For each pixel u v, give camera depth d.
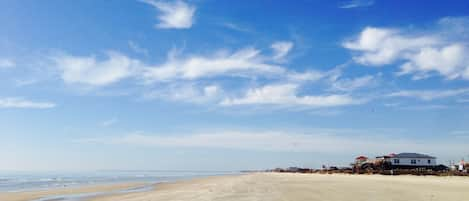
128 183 71.38
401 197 24.70
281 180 61.31
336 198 24.55
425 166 110.81
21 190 50.12
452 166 108.38
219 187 43.16
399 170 100.94
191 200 26.64
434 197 24.53
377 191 30.23
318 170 157.62
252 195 28.42
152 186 57.69
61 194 42.09
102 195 39.81
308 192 30.08
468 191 29.59
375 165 111.81
